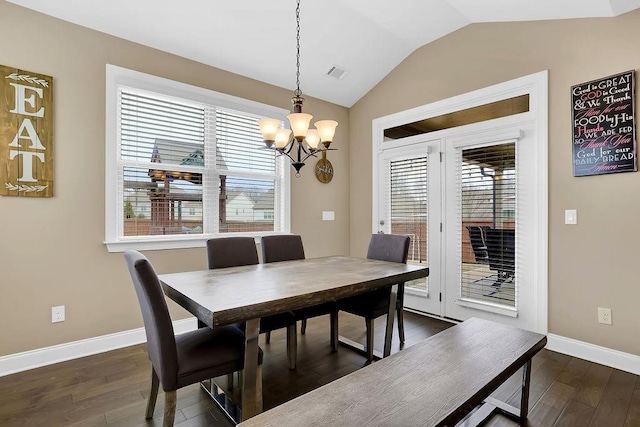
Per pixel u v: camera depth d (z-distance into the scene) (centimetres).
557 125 269
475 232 327
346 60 363
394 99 396
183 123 318
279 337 303
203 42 303
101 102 270
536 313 283
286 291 182
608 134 242
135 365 245
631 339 235
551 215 273
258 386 171
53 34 250
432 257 362
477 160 325
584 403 197
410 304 385
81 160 261
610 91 241
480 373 139
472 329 191
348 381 133
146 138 298
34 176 242
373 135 421
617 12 237
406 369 143
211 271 238
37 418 181
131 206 291
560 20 267
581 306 258
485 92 314
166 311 147
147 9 261
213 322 145
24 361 238
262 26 297
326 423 105
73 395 204
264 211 377
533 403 197
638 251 231
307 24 304
